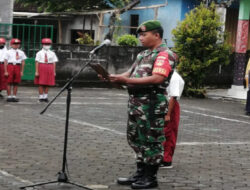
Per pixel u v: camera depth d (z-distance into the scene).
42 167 7.78
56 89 19.22
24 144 9.33
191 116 14.23
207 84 22.48
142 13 24.94
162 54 6.63
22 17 27.25
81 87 20.45
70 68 20.38
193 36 18.86
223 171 8.16
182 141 10.50
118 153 9.02
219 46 19.19
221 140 10.89
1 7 20.61
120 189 6.84
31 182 6.92
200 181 7.46
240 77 19.61
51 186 6.68
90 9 25.22
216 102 18.16
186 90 19.30
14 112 12.95
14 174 7.29
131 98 6.80
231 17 24.14
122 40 22.30
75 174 7.50
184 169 8.13
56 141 9.74
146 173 6.94
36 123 11.55
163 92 6.77
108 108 14.71
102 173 7.63
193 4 23.84
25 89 18.50
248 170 8.31
